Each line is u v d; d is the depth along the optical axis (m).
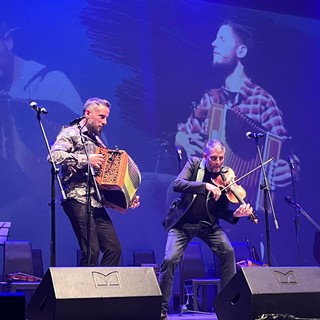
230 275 5.11
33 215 7.63
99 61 8.12
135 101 8.24
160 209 8.18
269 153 8.84
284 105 9.04
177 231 5.15
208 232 5.18
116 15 8.27
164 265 5.01
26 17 7.83
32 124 7.73
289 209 8.81
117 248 4.44
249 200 8.62
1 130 7.59
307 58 9.27
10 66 7.70
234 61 8.84
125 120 8.16
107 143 8.03
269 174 8.79
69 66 7.97
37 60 7.82
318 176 9.09
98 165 4.31
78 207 4.37
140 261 7.77
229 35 8.86
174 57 8.52
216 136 8.59
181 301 7.45
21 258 7.00
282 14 9.22
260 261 7.93
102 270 3.58
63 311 3.38
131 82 8.25
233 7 8.95
